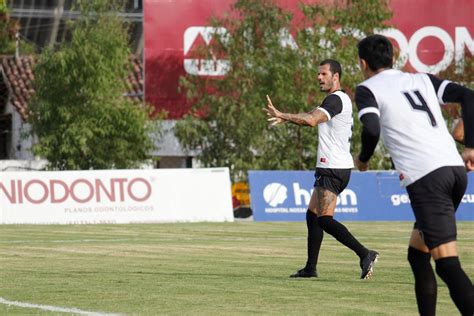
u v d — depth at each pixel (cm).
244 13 9150
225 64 9112
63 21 12181
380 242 5162
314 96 9044
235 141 9025
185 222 7156
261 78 9012
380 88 2000
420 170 1944
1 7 11850
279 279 3219
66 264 3759
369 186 7556
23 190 6975
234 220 7431
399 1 10138
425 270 2080
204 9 9681
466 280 1920
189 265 3741
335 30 9250
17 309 2491
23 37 12225
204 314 2416
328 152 3197
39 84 8819
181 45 9644
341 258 4097
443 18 10188
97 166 8825
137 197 7162
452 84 2006
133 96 10494
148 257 4112
